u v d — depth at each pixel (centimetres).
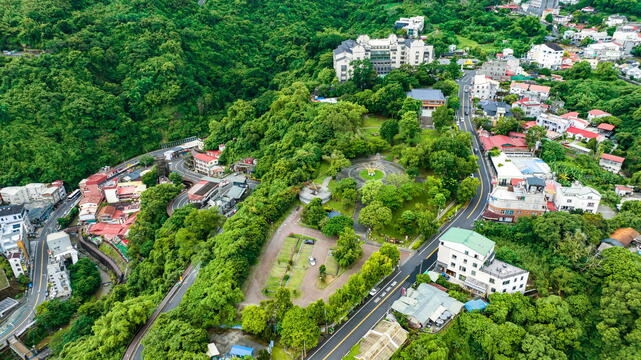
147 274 17425
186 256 16650
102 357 12762
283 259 15562
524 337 11762
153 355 11462
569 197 16425
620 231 15362
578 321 12219
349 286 12912
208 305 12575
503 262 13912
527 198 16088
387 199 16712
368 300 13550
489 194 17700
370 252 15588
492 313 12338
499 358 11356
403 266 14912
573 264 13875
